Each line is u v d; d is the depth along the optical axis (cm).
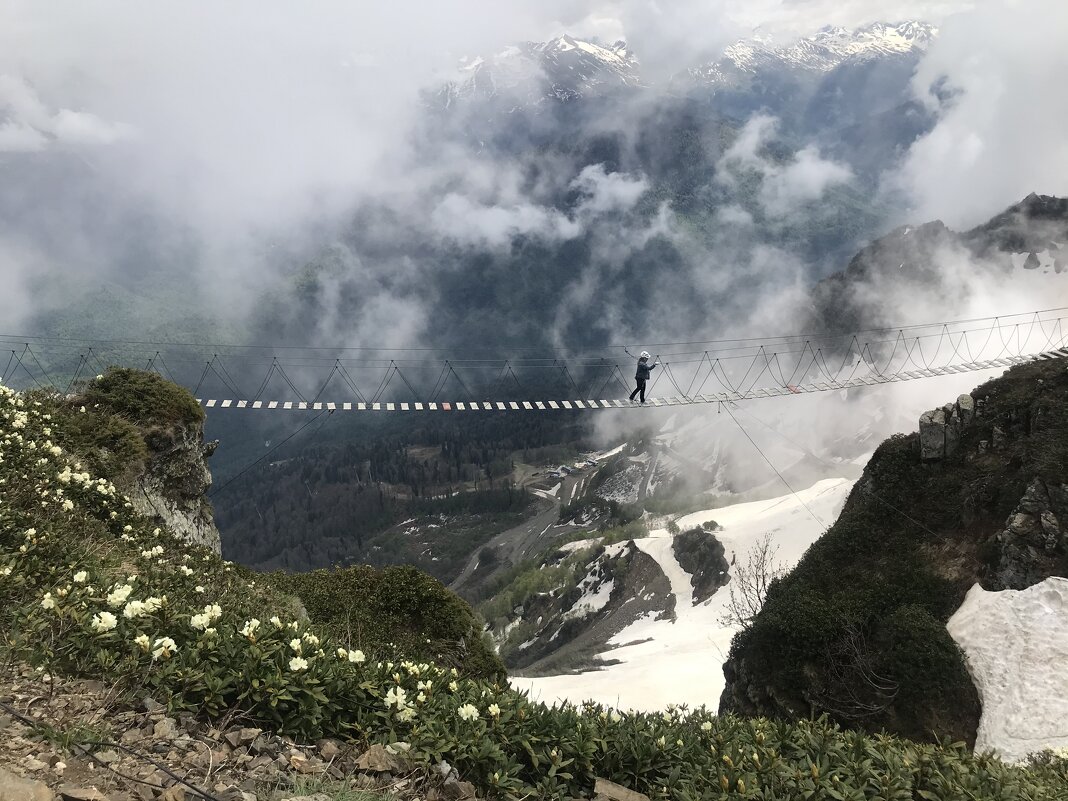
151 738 703
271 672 800
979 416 3981
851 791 808
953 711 2742
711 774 837
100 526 1466
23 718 654
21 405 2077
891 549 3716
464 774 786
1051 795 904
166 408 2836
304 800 648
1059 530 3164
